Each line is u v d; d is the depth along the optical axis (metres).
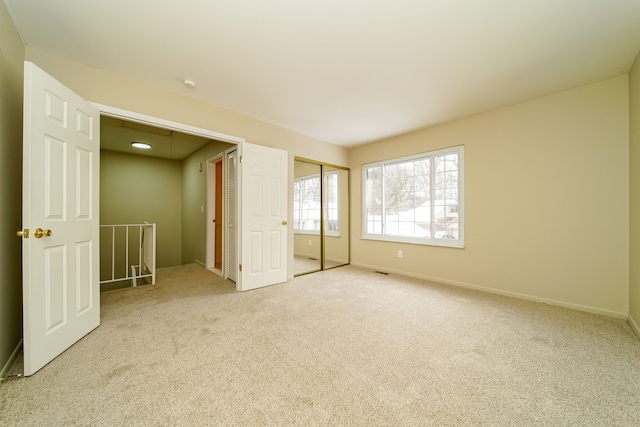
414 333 2.03
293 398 1.30
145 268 4.17
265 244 3.35
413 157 3.93
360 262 4.72
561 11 1.58
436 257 3.64
